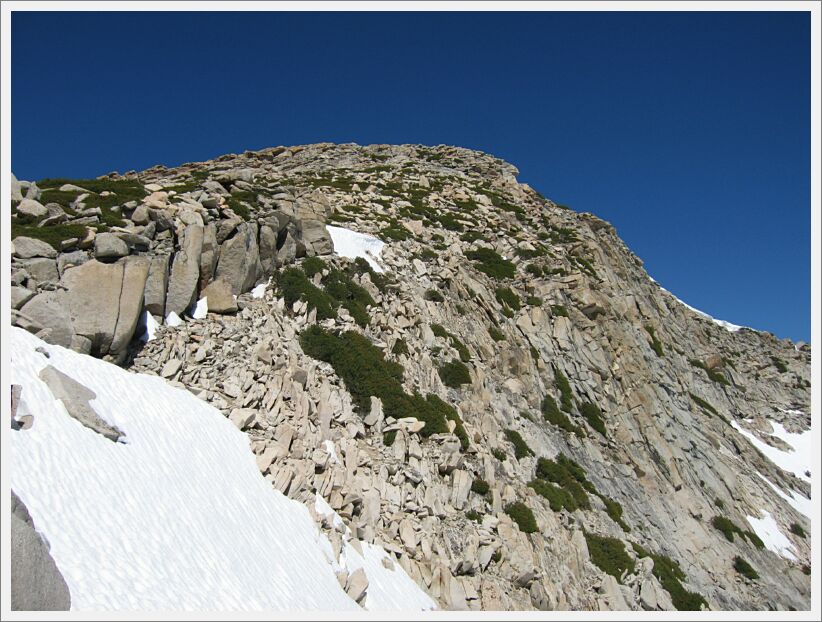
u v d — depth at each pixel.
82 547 11.23
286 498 19.19
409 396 28.67
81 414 14.20
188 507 14.87
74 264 18.70
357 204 52.78
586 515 32.94
